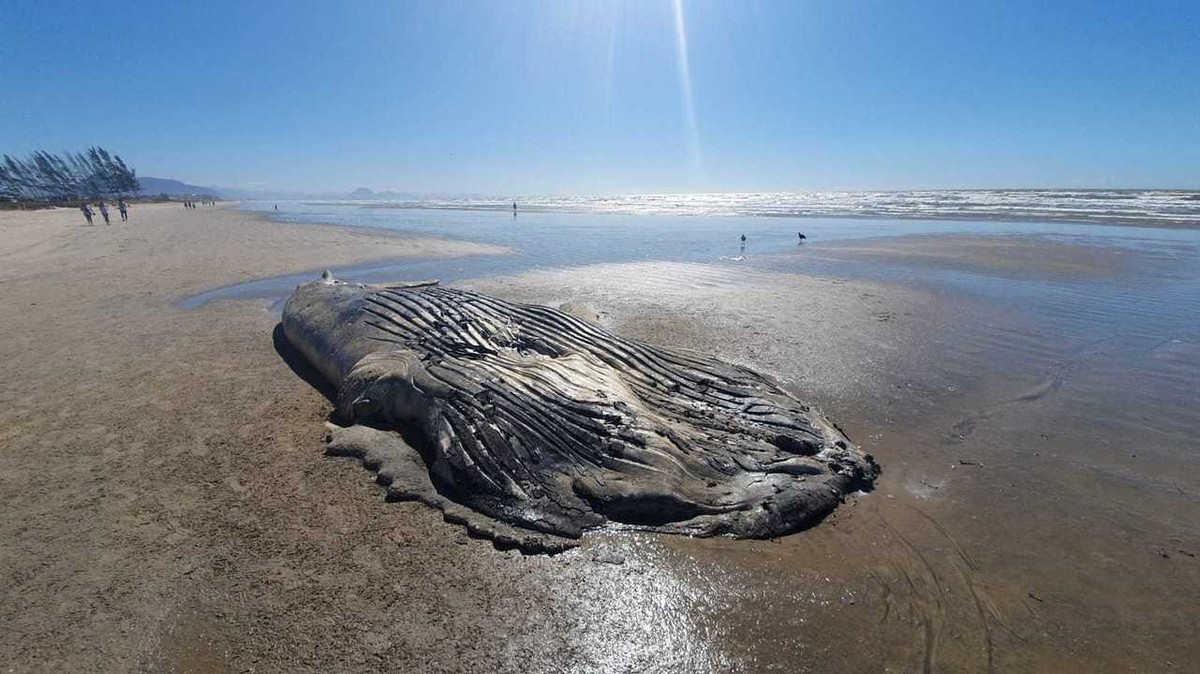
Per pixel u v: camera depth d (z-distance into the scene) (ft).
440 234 102.73
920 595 14.80
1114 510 18.08
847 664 12.86
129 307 44.06
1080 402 25.79
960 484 19.71
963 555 16.24
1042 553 16.28
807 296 47.14
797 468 19.31
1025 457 21.33
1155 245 72.33
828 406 25.95
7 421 23.88
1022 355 31.86
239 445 21.90
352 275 58.34
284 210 236.02
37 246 80.02
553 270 61.11
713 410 22.80
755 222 125.49
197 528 17.02
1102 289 47.85
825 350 33.19
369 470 20.13
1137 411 24.75
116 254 72.74
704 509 17.74
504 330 28.25
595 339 27.73
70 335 36.40
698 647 13.30
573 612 14.21
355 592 14.69
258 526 17.15
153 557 15.80
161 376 29.12
